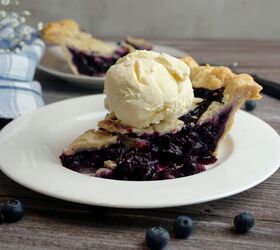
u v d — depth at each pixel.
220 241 0.43
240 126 0.59
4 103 0.65
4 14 0.69
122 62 0.54
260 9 1.19
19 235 0.43
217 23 1.21
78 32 0.87
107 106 0.56
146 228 0.44
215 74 0.59
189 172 0.52
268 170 0.49
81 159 0.54
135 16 1.20
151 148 0.55
